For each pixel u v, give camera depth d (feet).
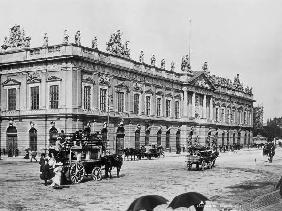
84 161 107.04
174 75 303.48
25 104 218.59
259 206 74.13
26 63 217.77
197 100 329.52
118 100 239.91
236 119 420.77
